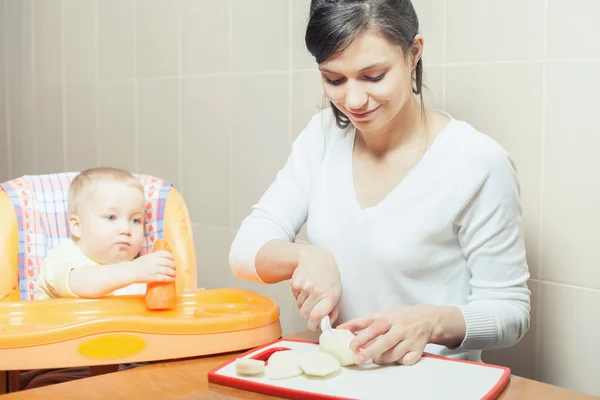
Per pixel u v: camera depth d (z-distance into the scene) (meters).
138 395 0.85
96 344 0.98
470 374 0.89
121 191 1.46
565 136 1.33
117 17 2.23
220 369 0.92
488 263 1.10
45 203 1.49
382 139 1.16
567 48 1.31
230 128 1.93
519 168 1.40
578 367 1.35
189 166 2.06
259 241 1.19
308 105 1.72
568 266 1.35
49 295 1.38
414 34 1.04
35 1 2.54
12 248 1.41
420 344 0.95
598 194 1.29
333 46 0.96
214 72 1.95
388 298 1.15
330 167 1.22
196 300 1.21
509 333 1.06
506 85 1.40
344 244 1.16
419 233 1.10
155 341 1.00
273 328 1.08
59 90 2.49
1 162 2.75
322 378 0.88
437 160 1.11
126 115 2.25
